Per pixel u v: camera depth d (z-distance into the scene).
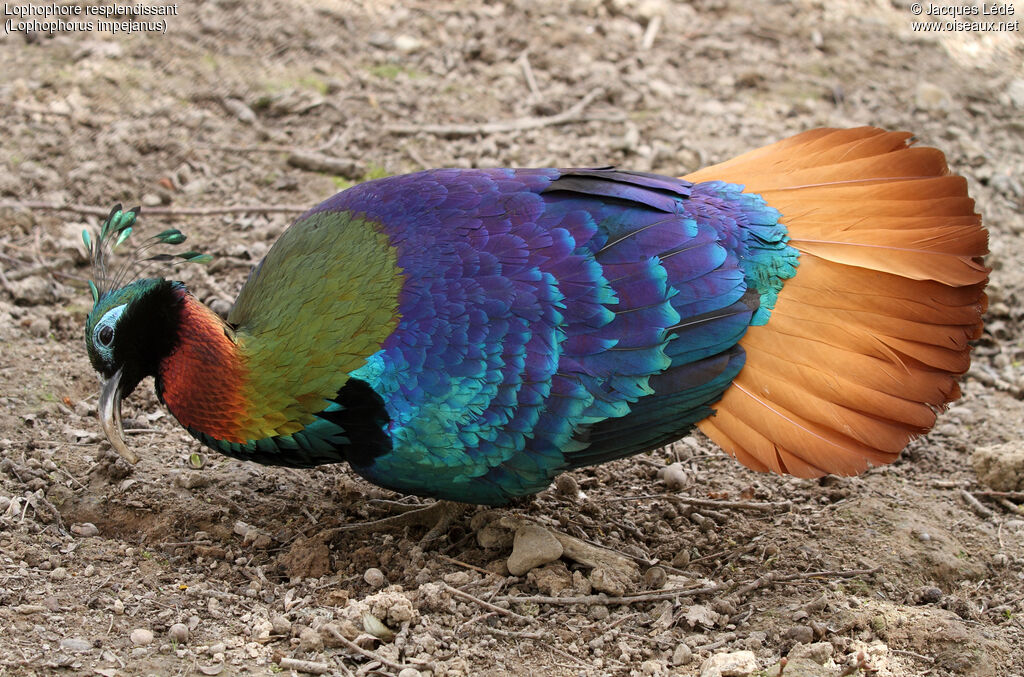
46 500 8.73
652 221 8.16
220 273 11.67
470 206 8.27
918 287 7.97
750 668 7.31
